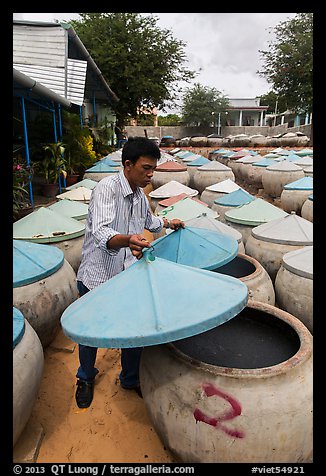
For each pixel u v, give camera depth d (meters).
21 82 6.28
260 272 3.15
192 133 29.45
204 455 1.85
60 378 2.95
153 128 28.42
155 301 1.78
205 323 1.64
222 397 1.77
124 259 2.57
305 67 21.31
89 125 16.09
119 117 21.33
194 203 4.62
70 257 3.88
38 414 2.56
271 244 3.83
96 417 2.56
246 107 32.94
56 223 3.96
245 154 13.52
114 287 1.95
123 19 19.91
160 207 5.31
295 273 3.15
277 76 22.50
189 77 21.56
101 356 3.24
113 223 2.37
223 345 2.66
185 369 1.88
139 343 1.62
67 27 9.77
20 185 7.31
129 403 2.68
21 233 3.80
